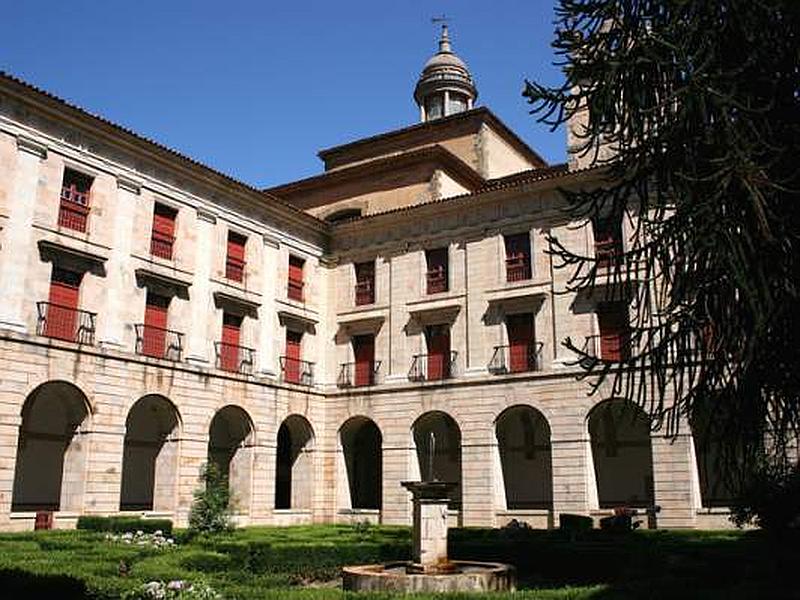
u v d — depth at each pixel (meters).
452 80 56.28
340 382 39.91
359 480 42.34
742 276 8.83
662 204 10.55
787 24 9.57
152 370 31.45
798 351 9.84
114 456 29.53
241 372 35.44
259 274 37.50
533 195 36.34
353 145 50.59
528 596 13.13
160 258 32.81
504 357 35.53
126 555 18.30
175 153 33.25
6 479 26.03
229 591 13.26
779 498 20.42
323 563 23.50
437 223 38.97
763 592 12.53
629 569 18.83
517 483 38.91
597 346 33.12
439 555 18.91
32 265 27.89
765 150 9.38
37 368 27.41
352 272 41.22
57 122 29.41
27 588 12.84
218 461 37.66
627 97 10.62
